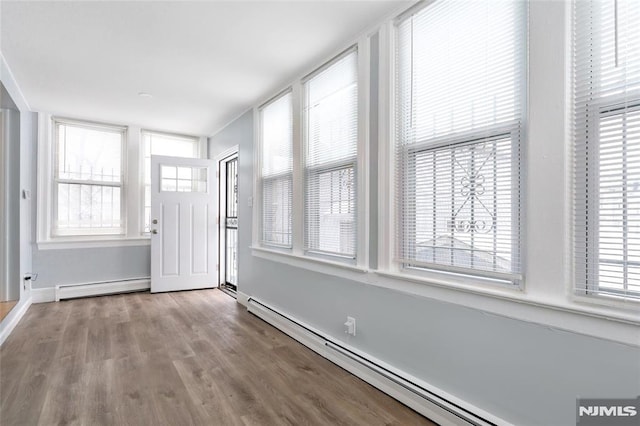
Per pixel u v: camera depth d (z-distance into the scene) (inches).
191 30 92.3
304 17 85.9
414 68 79.0
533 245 56.3
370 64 89.9
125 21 87.9
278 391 83.4
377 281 86.4
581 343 50.8
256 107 151.1
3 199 139.5
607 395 48.4
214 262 200.1
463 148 68.2
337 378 90.2
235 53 105.3
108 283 180.5
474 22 66.6
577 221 52.6
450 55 71.0
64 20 87.4
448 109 71.2
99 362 98.7
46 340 115.5
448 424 67.5
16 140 141.2
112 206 184.9
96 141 181.2
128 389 83.6
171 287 188.5
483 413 62.5
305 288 116.4
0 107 134.0
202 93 139.9
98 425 69.5
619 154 48.9
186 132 204.8
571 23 53.2
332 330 103.3
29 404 76.7
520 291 58.8
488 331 62.4
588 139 51.6
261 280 147.3
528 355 56.7
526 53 58.6
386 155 84.0
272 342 115.8
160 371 93.4
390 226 83.0
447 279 71.0
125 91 137.5
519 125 59.4
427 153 75.7
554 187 53.8
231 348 110.0
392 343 82.4
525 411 56.9
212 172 200.7
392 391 80.4
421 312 75.0
